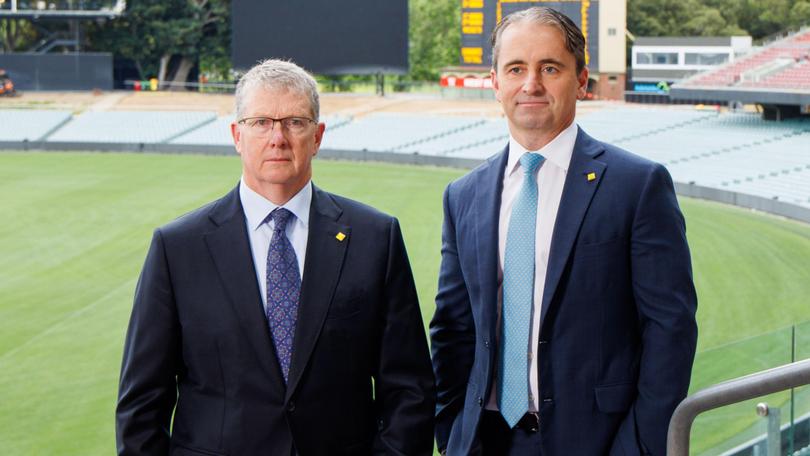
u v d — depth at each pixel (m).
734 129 33.81
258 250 3.18
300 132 3.10
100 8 49.47
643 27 64.44
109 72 49.75
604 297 3.23
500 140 38.22
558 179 3.33
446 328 3.61
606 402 3.23
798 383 2.30
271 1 42.06
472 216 3.45
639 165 3.27
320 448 3.12
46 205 26.67
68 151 41.72
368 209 3.28
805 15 62.28
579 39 3.29
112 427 10.25
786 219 22.27
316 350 3.10
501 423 3.40
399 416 3.21
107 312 15.37
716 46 46.69
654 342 3.18
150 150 41.41
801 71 32.75
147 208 26.12
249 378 3.08
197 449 3.11
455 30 70.88
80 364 12.58
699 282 16.03
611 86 44.12
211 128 43.50
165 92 51.47
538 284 3.30
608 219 3.22
